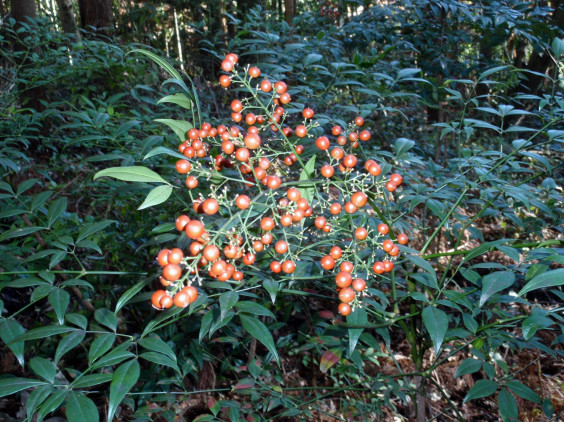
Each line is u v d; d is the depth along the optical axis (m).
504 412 1.45
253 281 1.57
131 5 11.77
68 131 5.00
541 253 1.59
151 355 1.21
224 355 2.98
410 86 4.91
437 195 2.10
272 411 2.68
